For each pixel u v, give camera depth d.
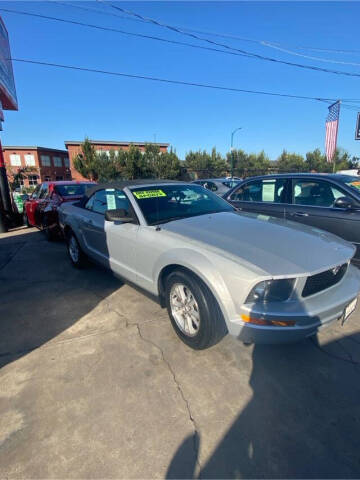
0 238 7.88
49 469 1.54
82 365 2.36
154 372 2.26
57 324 3.02
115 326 2.94
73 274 4.55
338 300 2.14
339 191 4.11
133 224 3.14
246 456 1.60
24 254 5.89
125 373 2.26
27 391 2.09
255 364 2.33
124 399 2.00
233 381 2.16
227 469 1.53
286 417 1.85
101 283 4.12
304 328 1.99
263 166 48.00
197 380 2.17
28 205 8.51
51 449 1.65
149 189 3.50
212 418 1.85
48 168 43.91
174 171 32.75
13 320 3.13
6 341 2.73
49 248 6.37
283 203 4.79
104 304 3.44
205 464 1.56
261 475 1.50
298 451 1.62
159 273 2.72
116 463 1.57
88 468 1.54
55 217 6.38
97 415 1.88
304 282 2.04
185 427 1.78
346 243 2.68
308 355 2.43
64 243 6.84
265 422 1.81
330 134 17.03
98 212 4.02
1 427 1.80
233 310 2.06
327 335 2.70
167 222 3.02
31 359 2.45
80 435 1.74
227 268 2.10
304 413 1.88
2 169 9.88
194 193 3.80
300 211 4.46
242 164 48.12
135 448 1.65
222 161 44.97
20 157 41.56
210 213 3.37
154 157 31.42
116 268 3.51
